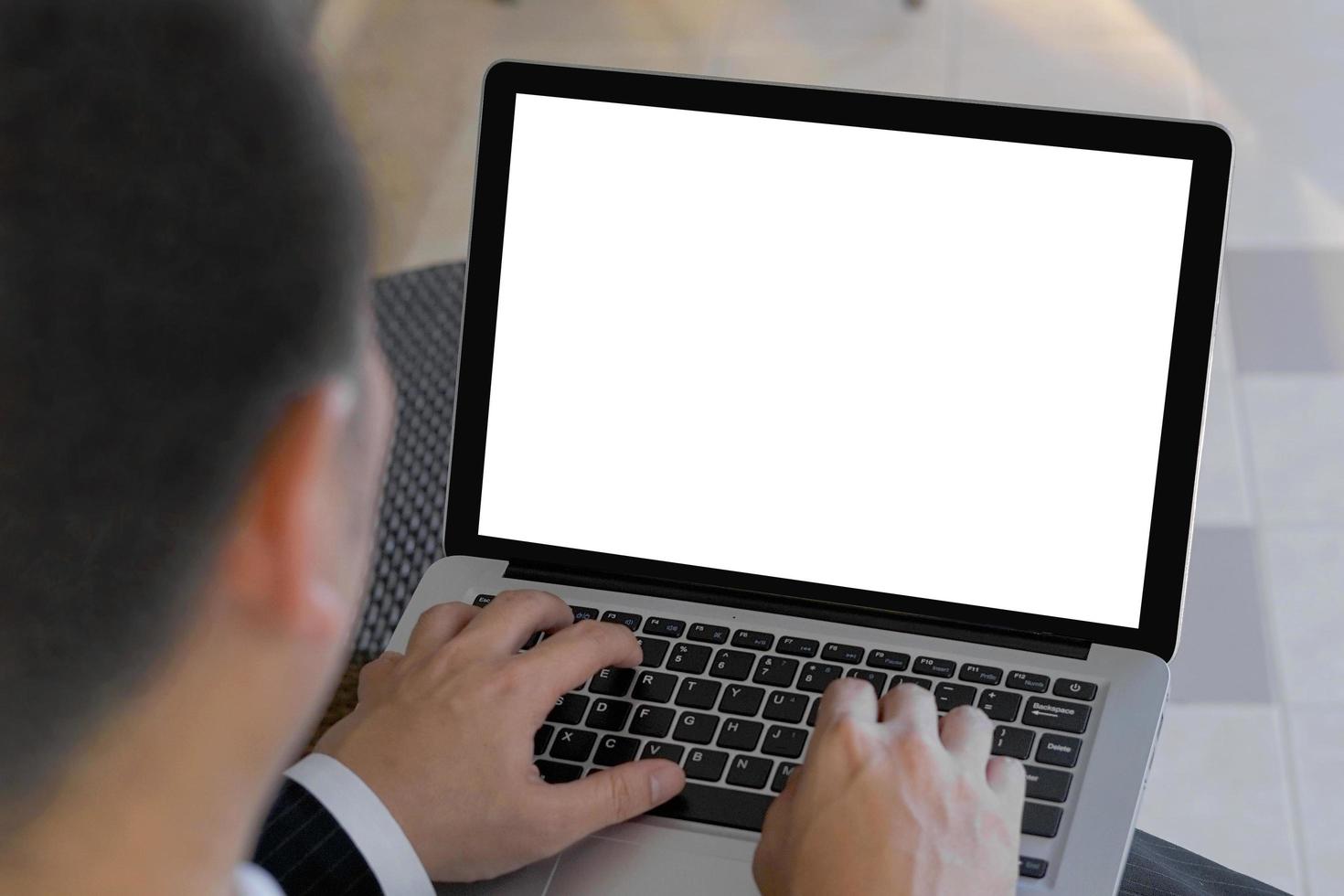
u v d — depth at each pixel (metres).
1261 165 2.22
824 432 0.80
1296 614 1.67
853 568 0.80
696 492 0.82
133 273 0.23
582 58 2.72
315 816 0.65
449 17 2.83
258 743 0.30
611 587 0.82
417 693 0.71
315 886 0.63
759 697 0.76
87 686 0.25
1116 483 0.75
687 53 2.71
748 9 2.79
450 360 1.14
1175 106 2.39
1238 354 1.94
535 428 0.83
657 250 0.81
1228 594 1.70
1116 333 0.75
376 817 0.65
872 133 0.78
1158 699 0.72
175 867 0.30
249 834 0.33
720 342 0.81
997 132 0.77
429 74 2.71
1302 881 1.46
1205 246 0.74
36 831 0.28
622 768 0.70
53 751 0.26
